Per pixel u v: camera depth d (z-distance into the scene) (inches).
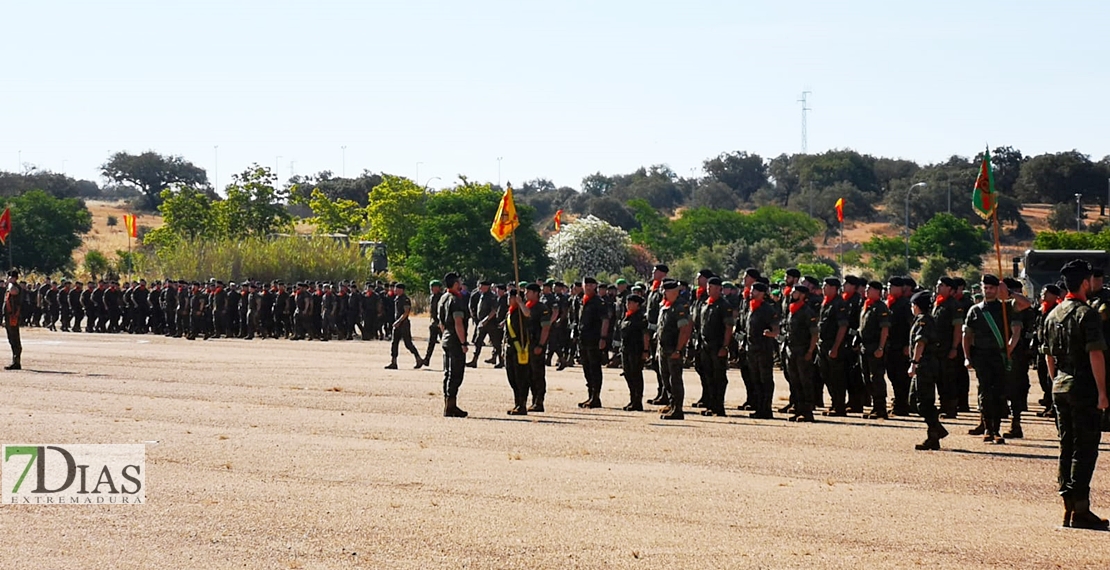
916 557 370.3
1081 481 414.6
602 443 609.0
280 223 3351.4
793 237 4328.3
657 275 850.1
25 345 1493.6
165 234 3257.9
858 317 770.8
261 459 546.9
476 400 824.9
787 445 608.1
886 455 576.4
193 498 455.2
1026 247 4340.6
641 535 396.5
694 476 510.0
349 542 385.1
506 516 424.5
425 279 2918.3
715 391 758.5
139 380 965.2
